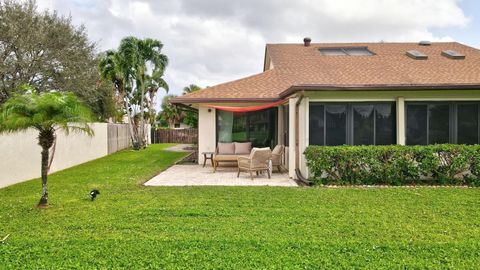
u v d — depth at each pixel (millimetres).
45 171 8516
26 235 6125
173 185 11375
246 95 16047
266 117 17344
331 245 5535
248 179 12812
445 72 14820
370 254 5172
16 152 12180
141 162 19062
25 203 8742
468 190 10281
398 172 11477
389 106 12781
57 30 21734
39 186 11375
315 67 17281
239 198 9164
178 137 42656
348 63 17359
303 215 7391
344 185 11453
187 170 15539
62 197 9438
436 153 11516
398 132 12578
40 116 8078
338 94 12680
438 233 6145
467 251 5277
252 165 12734
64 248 5465
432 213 7523
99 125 22156
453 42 21781
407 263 4836
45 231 6355
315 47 21750
